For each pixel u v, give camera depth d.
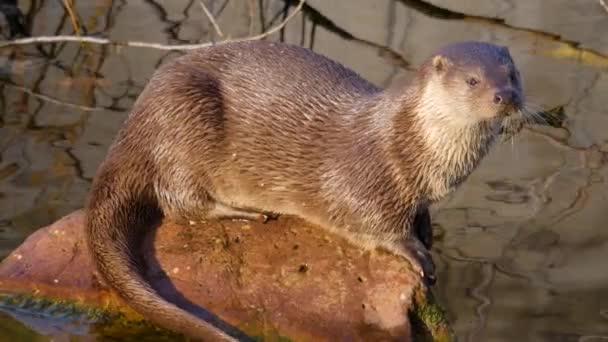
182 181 15.05
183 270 14.55
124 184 14.88
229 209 15.38
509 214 17.58
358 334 13.89
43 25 24.69
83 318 14.72
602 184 18.25
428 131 14.09
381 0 25.05
